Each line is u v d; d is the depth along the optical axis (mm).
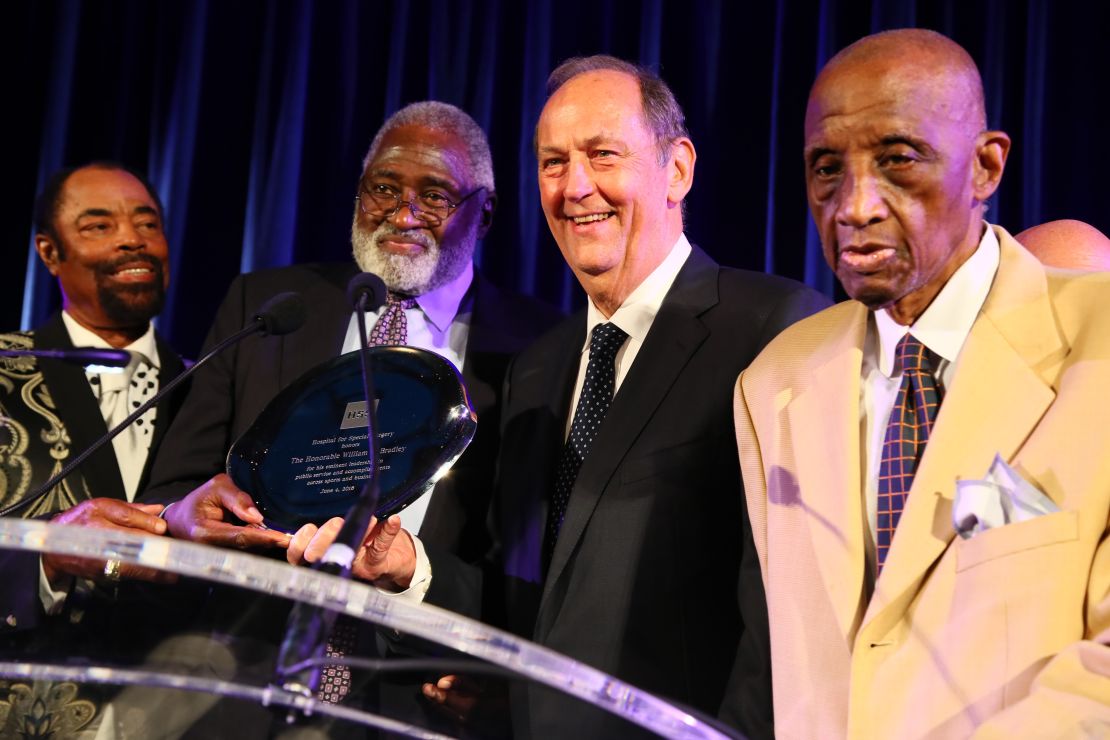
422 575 1969
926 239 1378
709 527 1838
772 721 1577
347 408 1855
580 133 1982
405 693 1057
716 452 1859
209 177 3557
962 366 1405
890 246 1379
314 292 2404
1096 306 1390
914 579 1347
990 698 1248
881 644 1366
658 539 1829
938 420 1393
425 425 1797
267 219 3443
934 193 1367
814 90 1438
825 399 1529
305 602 909
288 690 932
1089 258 1942
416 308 2432
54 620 1129
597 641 1804
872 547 1454
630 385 1936
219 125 3576
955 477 1366
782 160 3088
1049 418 1339
